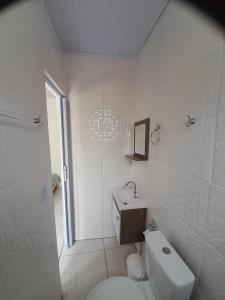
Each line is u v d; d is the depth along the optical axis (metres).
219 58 0.66
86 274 1.60
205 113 0.75
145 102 1.59
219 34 0.66
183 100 0.93
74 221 2.06
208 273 0.74
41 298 0.90
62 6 1.12
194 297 0.84
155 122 1.35
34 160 0.85
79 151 1.96
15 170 0.64
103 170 2.04
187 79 0.88
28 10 0.79
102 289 1.05
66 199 1.91
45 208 1.02
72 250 1.92
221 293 0.67
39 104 0.94
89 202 2.07
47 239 1.04
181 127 0.95
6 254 0.57
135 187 1.90
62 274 1.60
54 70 1.32
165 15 1.14
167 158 1.13
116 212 1.77
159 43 1.26
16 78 0.67
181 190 0.96
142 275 1.29
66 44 1.63
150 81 1.45
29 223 0.77
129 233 1.60
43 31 1.03
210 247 0.72
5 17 0.58
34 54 0.87
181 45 0.94
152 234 1.09
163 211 1.20
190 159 0.87
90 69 1.84
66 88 1.79
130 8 1.15
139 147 1.71
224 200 0.65
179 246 0.98
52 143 4.01
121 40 1.56
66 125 1.80
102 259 1.79
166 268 0.83
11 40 0.63
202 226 0.78
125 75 1.92
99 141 1.98
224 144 0.65
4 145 0.57
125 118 1.99
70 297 1.38
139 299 0.99
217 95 0.68
